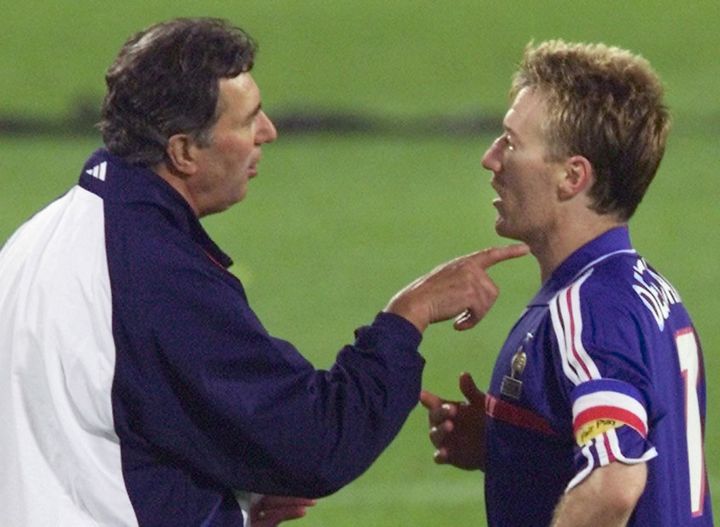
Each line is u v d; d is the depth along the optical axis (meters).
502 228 16.42
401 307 16.39
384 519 33.81
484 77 108.31
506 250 16.78
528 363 15.59
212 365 15.49
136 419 15.52
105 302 15.41
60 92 101.25
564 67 15.98
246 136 16.12
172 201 15.88
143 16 125.69
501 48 117.25
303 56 114.50
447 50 116.38
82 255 15.55
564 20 126.12
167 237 15.68
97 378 15.36
